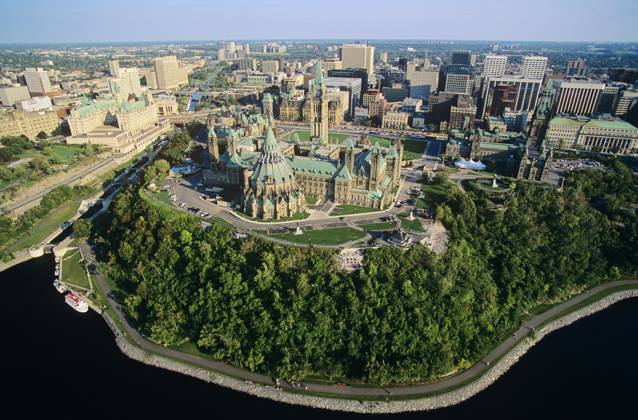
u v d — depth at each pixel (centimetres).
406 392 18875
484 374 19950
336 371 19038
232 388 18888
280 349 19550
